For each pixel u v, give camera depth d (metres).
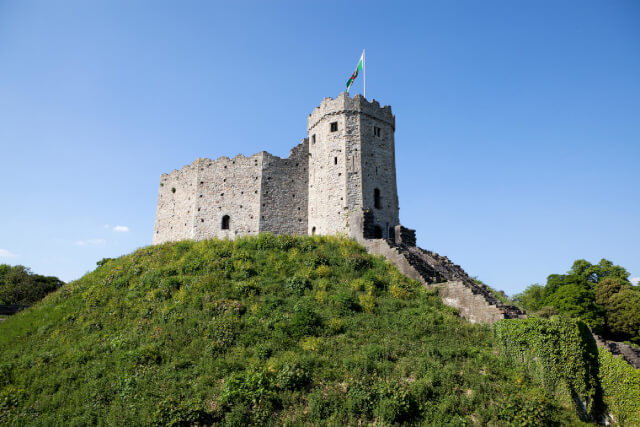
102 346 21.84
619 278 48.66
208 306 23.91
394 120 47.69
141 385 18.19
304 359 18.91
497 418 16.27
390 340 20.94
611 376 19.16
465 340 21.34
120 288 29.03
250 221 45.44
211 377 18.31
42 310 27.62
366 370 18.27
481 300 23.98
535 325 19.77
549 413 16.78
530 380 18.94
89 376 19.45
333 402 16.62
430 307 24.69
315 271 28.28
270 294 25.47
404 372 18.38
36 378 19.70
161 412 16.02
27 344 23.38
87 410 17.33
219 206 47.44
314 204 45.09
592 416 18.72
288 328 21.69
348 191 41.69
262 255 30.86
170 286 26.95
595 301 43.78
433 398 17.05
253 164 47.03
